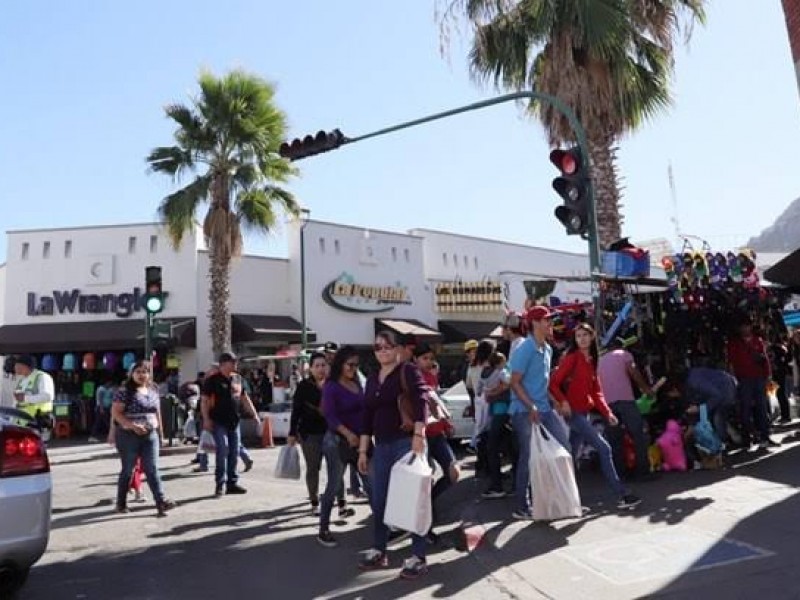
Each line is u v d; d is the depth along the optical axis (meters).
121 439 8.51
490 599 4.96
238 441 10.05
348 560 6.22
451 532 6.79
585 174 9.18
